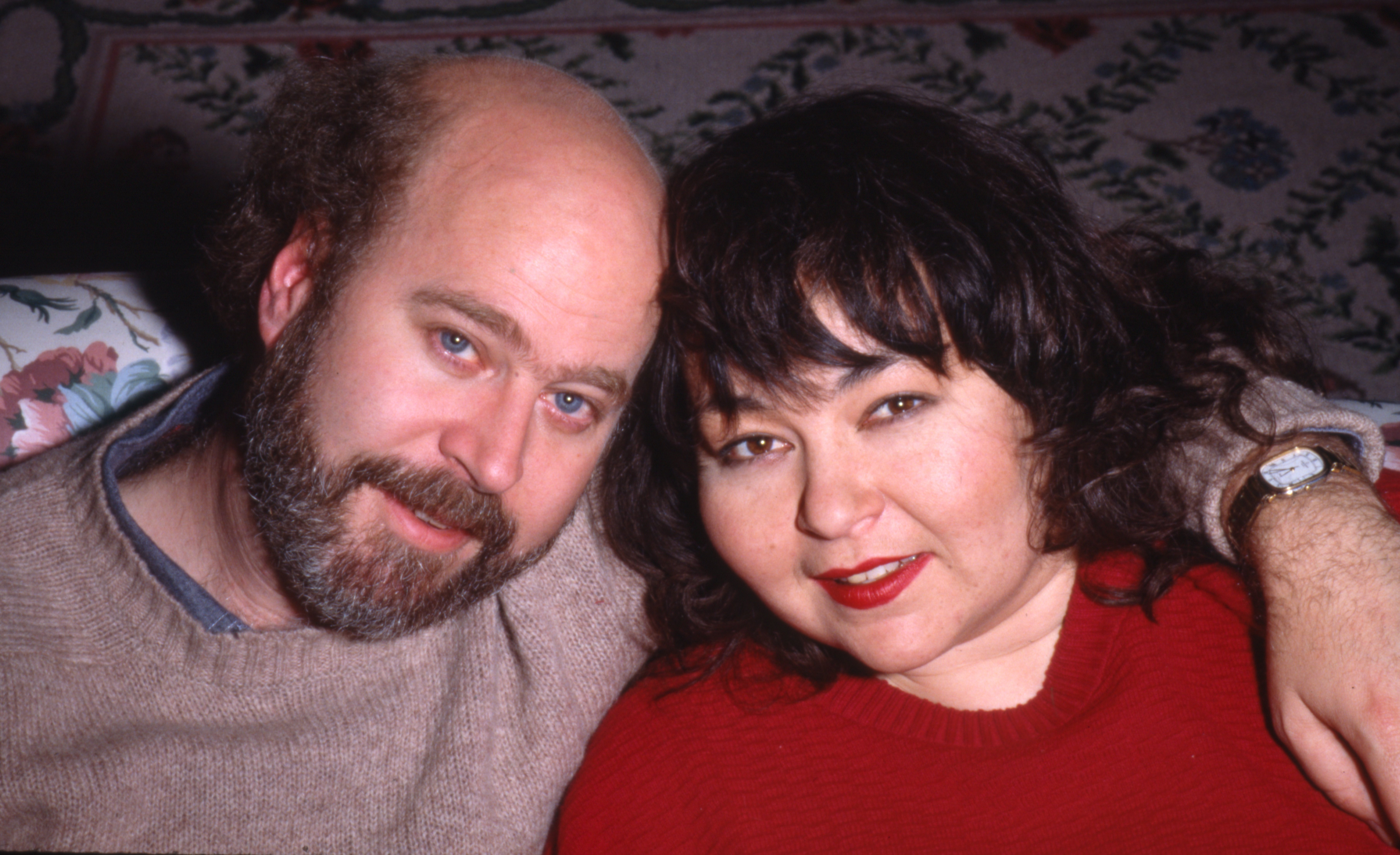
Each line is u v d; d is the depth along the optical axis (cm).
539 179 88
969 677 103
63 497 102
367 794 104
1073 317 92
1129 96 272
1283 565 92
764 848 98
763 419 88
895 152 90
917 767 100
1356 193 248
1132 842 95
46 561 101
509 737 107
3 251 231
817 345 83
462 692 107
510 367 90
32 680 100
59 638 100
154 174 251
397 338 91
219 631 102
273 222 107
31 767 98
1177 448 102
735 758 103
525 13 302
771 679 108
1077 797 97
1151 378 99
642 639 115
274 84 117
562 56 289
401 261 91
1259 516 96
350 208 95
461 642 109
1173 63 280
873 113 94
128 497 109
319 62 109
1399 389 216
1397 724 81
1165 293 111
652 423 100
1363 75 275
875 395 85
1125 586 102
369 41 291
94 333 123
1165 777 96
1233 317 115
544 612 110
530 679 108
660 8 303
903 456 86
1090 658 100
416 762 106
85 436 117
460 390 91
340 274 94
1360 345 222
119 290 126
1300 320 190
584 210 88
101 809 98
